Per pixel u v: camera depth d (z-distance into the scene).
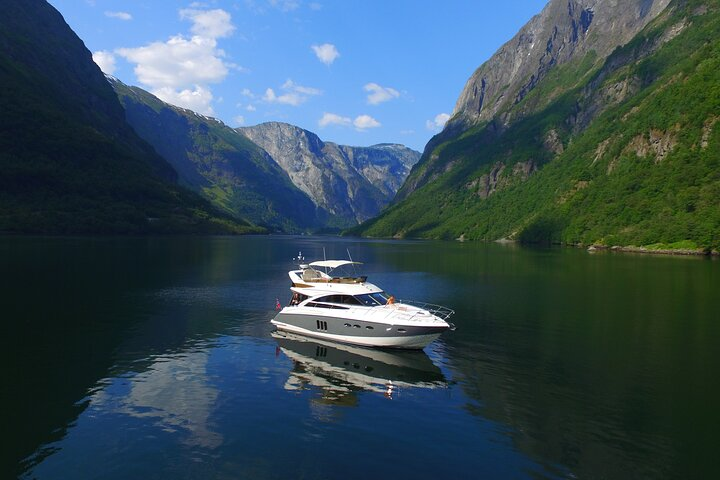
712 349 35.31
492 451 20.11
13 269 73.88
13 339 36.28
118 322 42.59
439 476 18.17
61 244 126.88
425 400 25.61
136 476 17.97
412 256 131.12
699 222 139.62
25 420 22.48
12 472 18.14
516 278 76.94
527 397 26.14
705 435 21.72
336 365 31.28
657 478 18.25
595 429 22.31
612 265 99.75
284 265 96.06
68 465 18.66
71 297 53.47
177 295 57.16
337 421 22.80
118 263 88.56
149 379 28.14
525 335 39.44
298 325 38.69
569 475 18.38
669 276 78.88
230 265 95.19
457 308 50.69
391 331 34.25
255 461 19.08
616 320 45.06
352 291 38.75
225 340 37.06
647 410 24.47
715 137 169.25
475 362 32.34
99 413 23.34
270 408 24.22
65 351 33.47
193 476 17.97
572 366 31.47
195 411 23.72
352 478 17.97
